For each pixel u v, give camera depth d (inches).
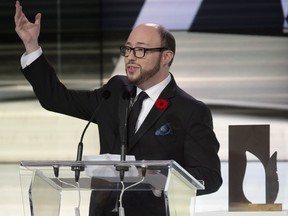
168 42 408.2
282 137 721.6
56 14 773.9
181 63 745.6
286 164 703.7
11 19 783.1
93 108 420.5
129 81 402.9
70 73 768.3
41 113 775.1
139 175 316.5
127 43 405.4
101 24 764.6
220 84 738.8
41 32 773.3
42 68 420.5
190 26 745.6
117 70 763.4
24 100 778.8
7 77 780.6
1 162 770.2
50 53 771.4
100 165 317.7
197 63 743.7
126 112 390.0
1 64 781.3
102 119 408.8
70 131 769.6
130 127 396.5
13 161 770.8
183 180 320.5
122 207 322.0
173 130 394.6
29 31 415.8
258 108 731.4
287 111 727.7
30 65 418.6
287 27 735.7
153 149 391.5
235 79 737.6
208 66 742.5
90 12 767.7
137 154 391.2
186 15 746.8
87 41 767.7
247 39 740.0
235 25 741.9
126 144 391.9
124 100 391.2
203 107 406.3
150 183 321.1
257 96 733.3
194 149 391.9
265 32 737.0
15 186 763.4
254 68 736.3
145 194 327.3
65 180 327.3
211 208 699.4
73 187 332.2
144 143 391.9
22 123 776.3
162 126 394.3
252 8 740.0
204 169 384.2
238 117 733.9
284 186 690.2
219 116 735.7
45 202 325.1
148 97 404.5
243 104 734.5
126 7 759.1
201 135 396.8
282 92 730.8
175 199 311.0
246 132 459.2
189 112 400.8
